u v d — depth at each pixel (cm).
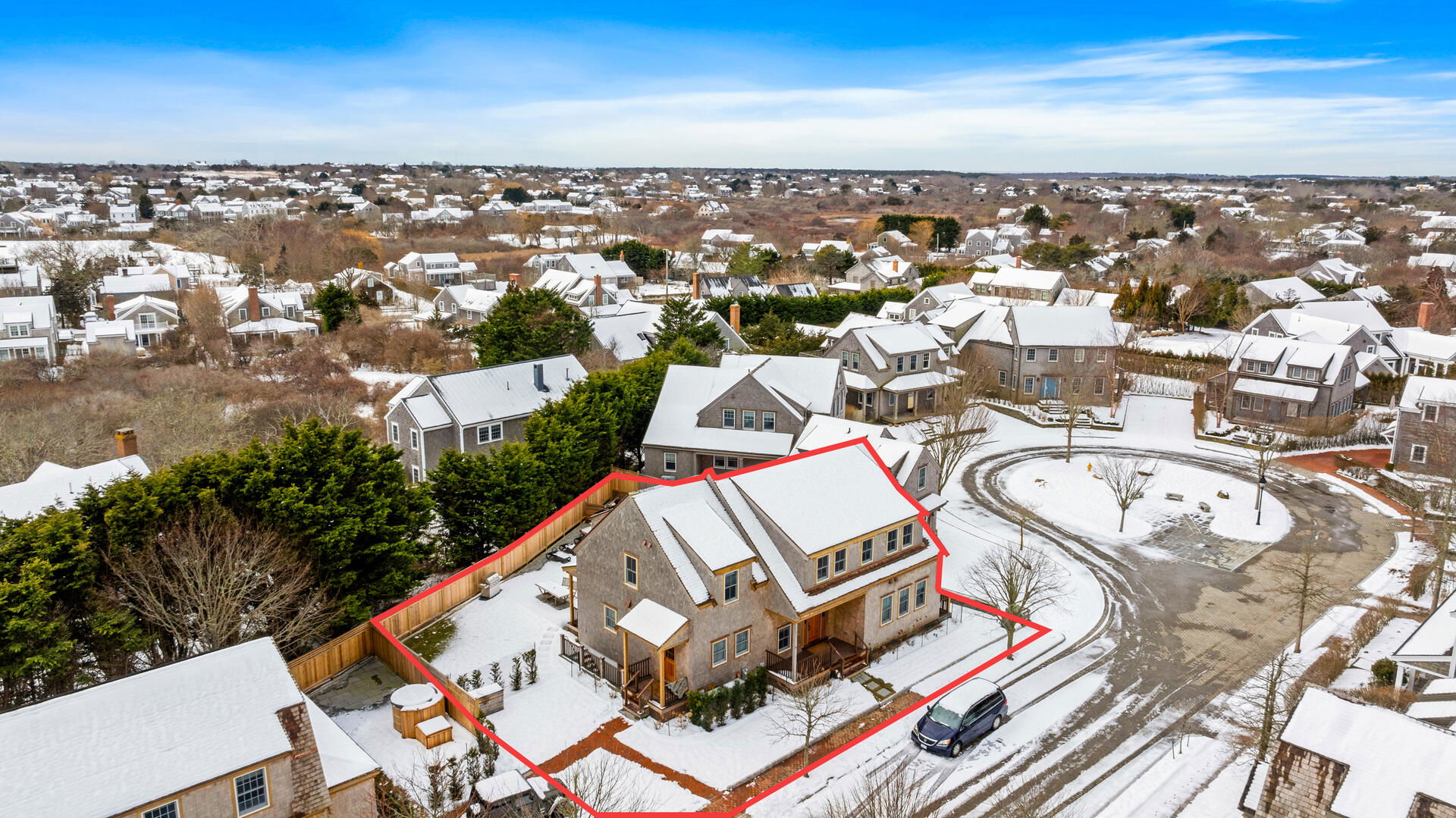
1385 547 5156
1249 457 6788
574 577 3906
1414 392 6231
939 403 7775
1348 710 2586
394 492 3969
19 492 3738
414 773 2881
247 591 3384
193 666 2412
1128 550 5116
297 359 8438
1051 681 3725
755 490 3731
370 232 18800
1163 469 6500
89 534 3167
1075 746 3272
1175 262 14275
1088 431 7406
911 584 4016
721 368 6200
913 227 19800
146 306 9544
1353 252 15875
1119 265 14650
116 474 4012
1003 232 19200
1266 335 8669
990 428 7119
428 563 4547
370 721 3256
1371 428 7094
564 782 2897
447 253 14650
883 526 3822
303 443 3759
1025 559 4581
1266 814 2573
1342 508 5778
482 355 7438
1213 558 5022
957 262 17300
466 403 5566
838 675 3681
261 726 2338
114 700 2262
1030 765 3152
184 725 2275
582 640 3831
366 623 3734
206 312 9288
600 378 5778
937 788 3008
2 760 2058
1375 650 3891
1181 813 2892
